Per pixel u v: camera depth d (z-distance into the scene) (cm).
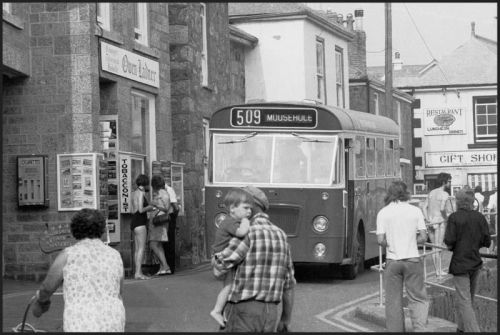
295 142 2031
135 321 1490
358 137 2162
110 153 2314
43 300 1012
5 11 2089
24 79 2202
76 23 2188
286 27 3969
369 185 2253
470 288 1551
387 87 3747
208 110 3114
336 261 1997
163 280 2136
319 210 2002
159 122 2608
